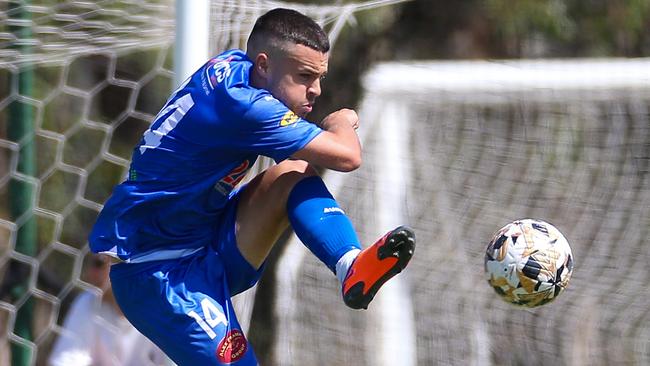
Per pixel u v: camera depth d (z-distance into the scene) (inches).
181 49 668.1
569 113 1010.7
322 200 549.0
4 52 859.4
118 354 765.3
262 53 550.3
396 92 1015.0
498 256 573.6
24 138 904.3
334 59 1407.5
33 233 903.1
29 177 898.1
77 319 770.2
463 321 1019.3
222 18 773.9
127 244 557.0
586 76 1008.9
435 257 1016.9
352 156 546.9
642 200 984.9
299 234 546.6
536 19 1505.9
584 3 1508.4
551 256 568.1
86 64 1200.2
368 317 1029.2
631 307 991.0
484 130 1016.9
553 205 999.0
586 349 997.8
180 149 549.0
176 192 551.2
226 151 547.8
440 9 1519.4
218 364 559.2
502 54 1544.0
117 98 1217.4
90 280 776.9
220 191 561.0
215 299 562.3
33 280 887.7
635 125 995.3
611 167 995.3
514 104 1011.9
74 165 1213.7
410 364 1011.9
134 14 874.1
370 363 1015.6
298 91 551.5
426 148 1018.7
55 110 1195.3
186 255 565.3
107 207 566.9
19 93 908.6
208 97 543.8
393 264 515.2
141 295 558.9
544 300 573.9
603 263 987.9
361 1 1330.0
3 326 978.7
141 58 1192.8
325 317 1064.8
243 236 566.6
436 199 1015.6
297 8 839.7
